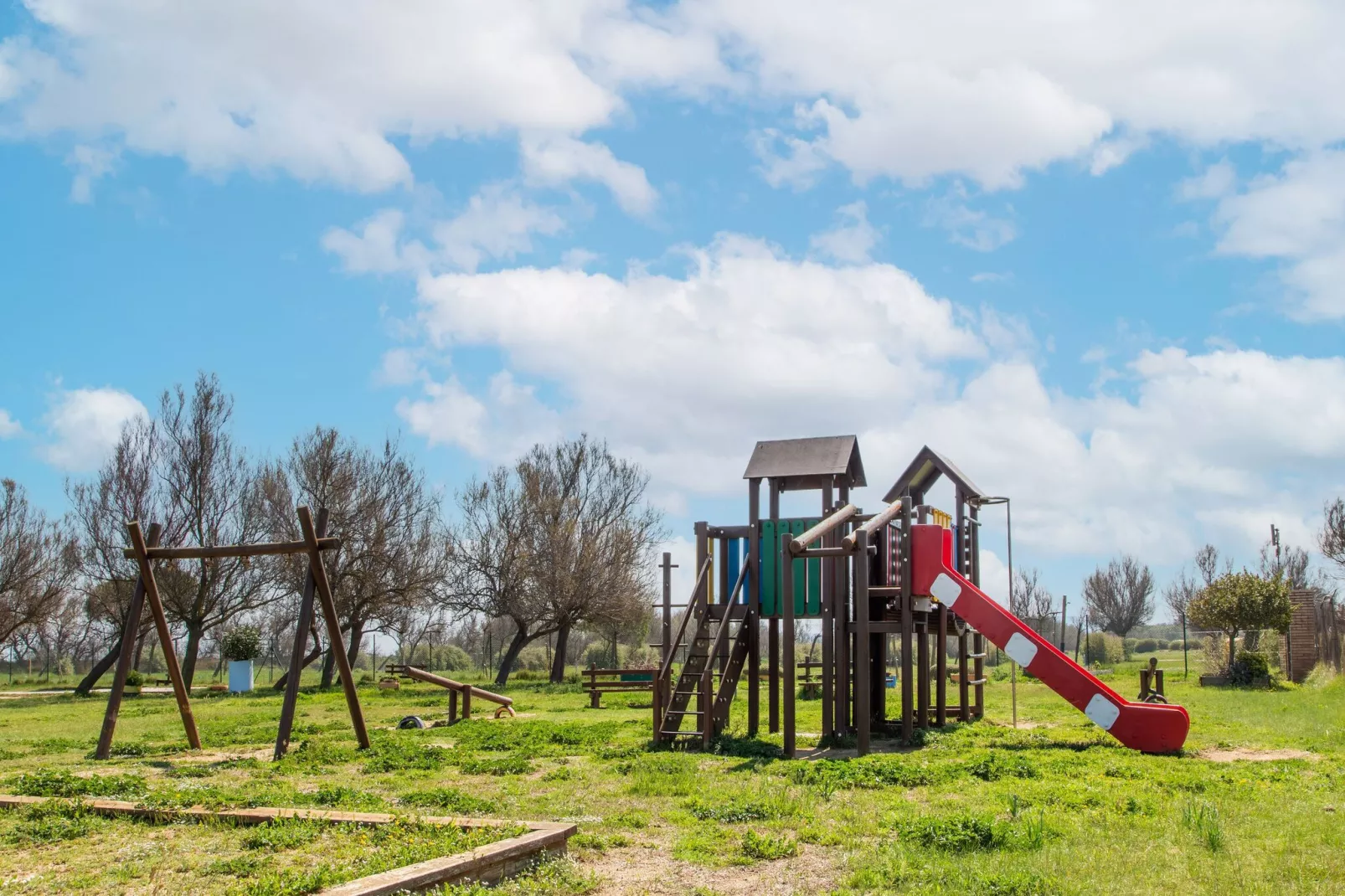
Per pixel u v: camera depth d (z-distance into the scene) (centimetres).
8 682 5762
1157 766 1264
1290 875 716
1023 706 2381
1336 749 1462
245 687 3812
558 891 700
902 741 1611
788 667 1459
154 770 1351
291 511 3994
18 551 4181
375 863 718
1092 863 747
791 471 1700
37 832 873
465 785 1198
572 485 4816
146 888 707
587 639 6606
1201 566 6544
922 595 1664
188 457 3922
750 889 712
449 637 6581
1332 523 3656
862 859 779
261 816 905
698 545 1755
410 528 4200
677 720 1595
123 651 1549
